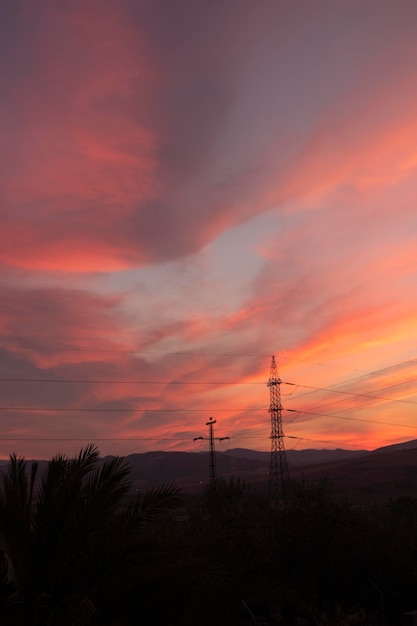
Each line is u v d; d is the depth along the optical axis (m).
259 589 16.44
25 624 11.59
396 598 22.31
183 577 13.00
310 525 22.28
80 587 12.04
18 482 12.91
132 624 13.08
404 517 25.62
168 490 13.23
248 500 27.78
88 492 12.77
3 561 11.50
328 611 21.62
